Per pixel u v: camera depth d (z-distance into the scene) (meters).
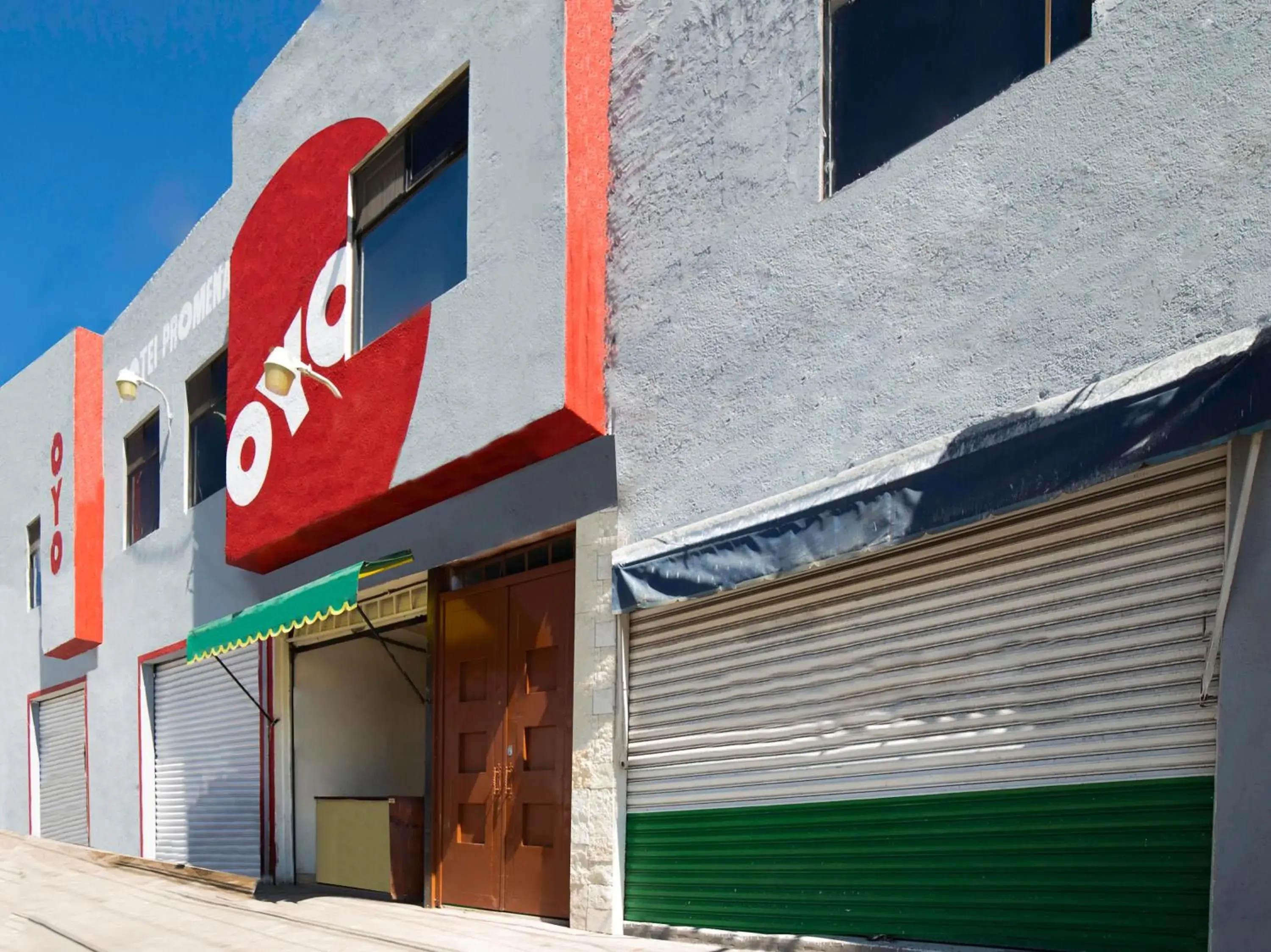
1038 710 4.15
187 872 9.73
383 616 8.73
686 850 5.55
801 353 5.29
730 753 5.40
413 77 7.90
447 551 7.52
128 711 12.57
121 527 13.32
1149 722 3.80
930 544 4.64
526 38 6.80
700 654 5.66
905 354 4.79
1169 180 3.93
